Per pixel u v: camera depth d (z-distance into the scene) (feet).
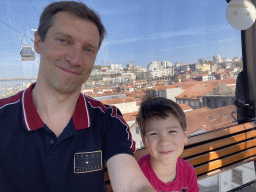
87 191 1.52
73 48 1.47
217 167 4.03
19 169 1.43
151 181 2.22
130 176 1.41
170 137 2.11
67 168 1.50
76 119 1.59
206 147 3.96
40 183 1.46
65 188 1.48
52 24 1.44
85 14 1.51
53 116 1.59
